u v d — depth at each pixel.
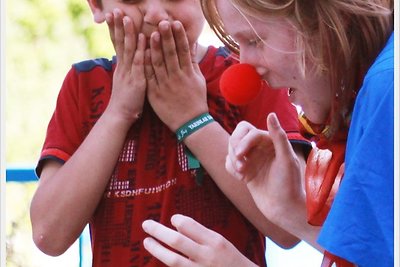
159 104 4.35
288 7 3.28
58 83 17.91
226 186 4.28
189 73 4.36
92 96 4.59
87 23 18.09
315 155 3.70
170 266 3.80
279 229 4.31
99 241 4.40
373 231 2.94
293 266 5.71
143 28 4.28
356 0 3.27
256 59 3.60
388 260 2.91
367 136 2.98
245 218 4.40
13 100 17.66
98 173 4.32
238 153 3.92
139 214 4.32
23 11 18.00
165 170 4.37
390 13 3.37
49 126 4.62
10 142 17.53
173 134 4.42
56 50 17.97
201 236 3.80
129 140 4.43
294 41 3.37
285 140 3.89
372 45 3.32
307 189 3.62
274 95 4.48
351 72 3.33
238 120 4.50
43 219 4.41
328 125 3.56
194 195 4.33
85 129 4.55
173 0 4.28
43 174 4.53
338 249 2.96
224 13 3.53
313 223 3.57
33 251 8.94
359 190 2.97
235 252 3.80
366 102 3.05
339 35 3.26
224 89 3.68
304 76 3.40
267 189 4.00
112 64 4.68
